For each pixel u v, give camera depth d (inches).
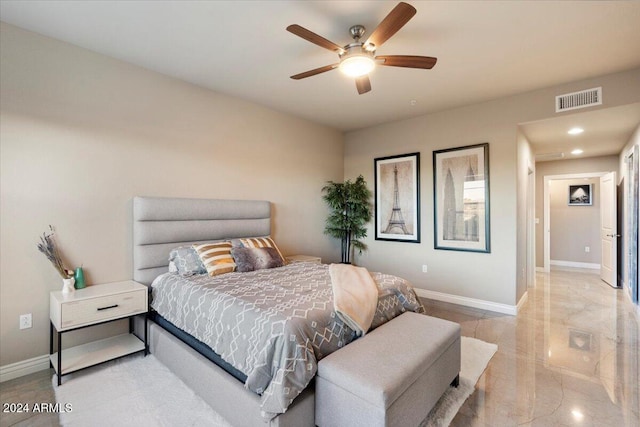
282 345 62.8
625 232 185.3
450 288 168.6
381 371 61.7
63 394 84.0
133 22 90.5
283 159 173.9
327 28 93.7
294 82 132.8
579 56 109.0
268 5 82.8
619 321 138.6
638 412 76.3
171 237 122.0
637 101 118.2
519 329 129.6
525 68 118.3
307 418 64.0
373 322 87.2
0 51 90.0
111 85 111.3
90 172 106.7
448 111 167.8
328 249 203.5
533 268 204.8
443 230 169.9
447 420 73.0
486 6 82.6
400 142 188.1
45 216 97.8
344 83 133.6
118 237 113.1
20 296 93.9
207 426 71.6
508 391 85.4
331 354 68.5
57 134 100.0
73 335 104.7
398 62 89.7
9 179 91.8
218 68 120.1
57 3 81.8
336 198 194.5
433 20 88.4
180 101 130.3
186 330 90.7
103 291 98.4
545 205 253.1
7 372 91.3
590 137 171.0
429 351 71.1
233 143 149.4
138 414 76.0
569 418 74.2
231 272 116.6
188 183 133.0
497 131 151.6
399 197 188.4
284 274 113.0
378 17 88.2
